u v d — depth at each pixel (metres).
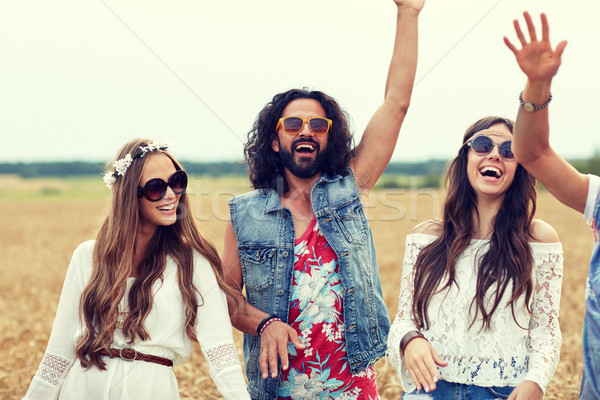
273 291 3.20
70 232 26.06
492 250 2.79
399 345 2.80
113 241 2.88
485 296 2.75
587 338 2.44
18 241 22.52
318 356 3.16
